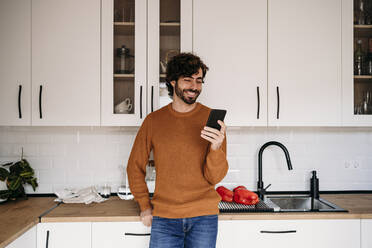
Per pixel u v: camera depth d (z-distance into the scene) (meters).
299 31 1.85
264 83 1.83
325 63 1.85
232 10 1.83
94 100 1.81
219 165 1.39
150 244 1.46
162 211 1.44
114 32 1.83
